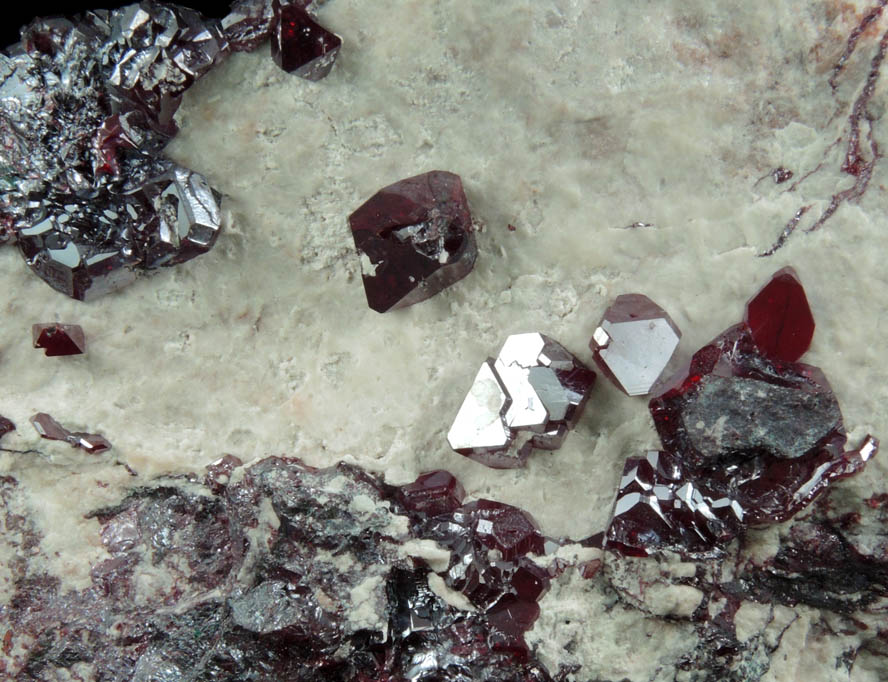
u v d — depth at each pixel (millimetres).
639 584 64
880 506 63
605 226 66
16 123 64
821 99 64
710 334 65
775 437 62
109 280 66
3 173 64
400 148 66
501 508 66
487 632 65
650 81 65
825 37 63
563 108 65
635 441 66
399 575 65
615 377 64
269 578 64
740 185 65
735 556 65
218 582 66
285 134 66
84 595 66
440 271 64
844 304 64
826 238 64
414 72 66
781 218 64
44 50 64
